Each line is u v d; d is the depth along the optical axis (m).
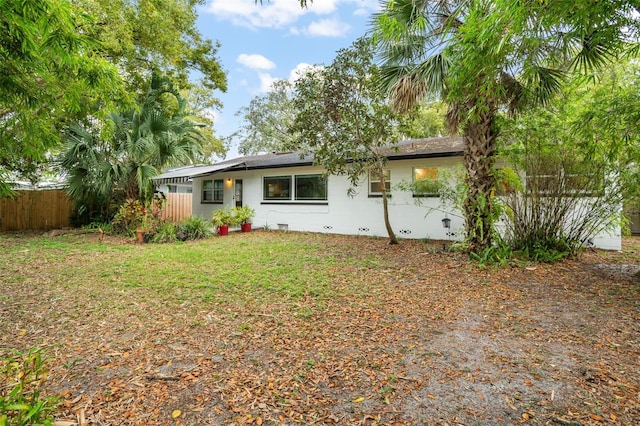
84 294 4.70
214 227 12.20
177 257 7.35
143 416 2.16
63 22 2.15
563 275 5.56
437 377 2.60
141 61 11.09
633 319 3.64
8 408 1.68
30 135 3.05
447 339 3.27
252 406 2.27
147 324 3.66
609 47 3.44
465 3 3.53
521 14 2.51
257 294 4.70
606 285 4.96
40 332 3.45
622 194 6.26
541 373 2.62
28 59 2.47
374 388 2.46
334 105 7.92
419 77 6.55
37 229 12.81
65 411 2.20
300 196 12.52
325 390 2.45
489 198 6.66
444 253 7.37
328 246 8.85
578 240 6.89
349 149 8.32
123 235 10.82
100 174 10.45
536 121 6.35
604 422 2.05
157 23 10.13
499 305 4.21
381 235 10.75
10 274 5.80
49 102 2.97
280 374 2.66
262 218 13.55
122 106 4.41
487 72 3.42
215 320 3.77
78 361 2.86
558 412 2.16
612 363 2.74
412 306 4.21
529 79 4.64
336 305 4.25
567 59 5.45
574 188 6.55
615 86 5.80
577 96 6.35
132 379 2.59
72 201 12.95
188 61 12.73
